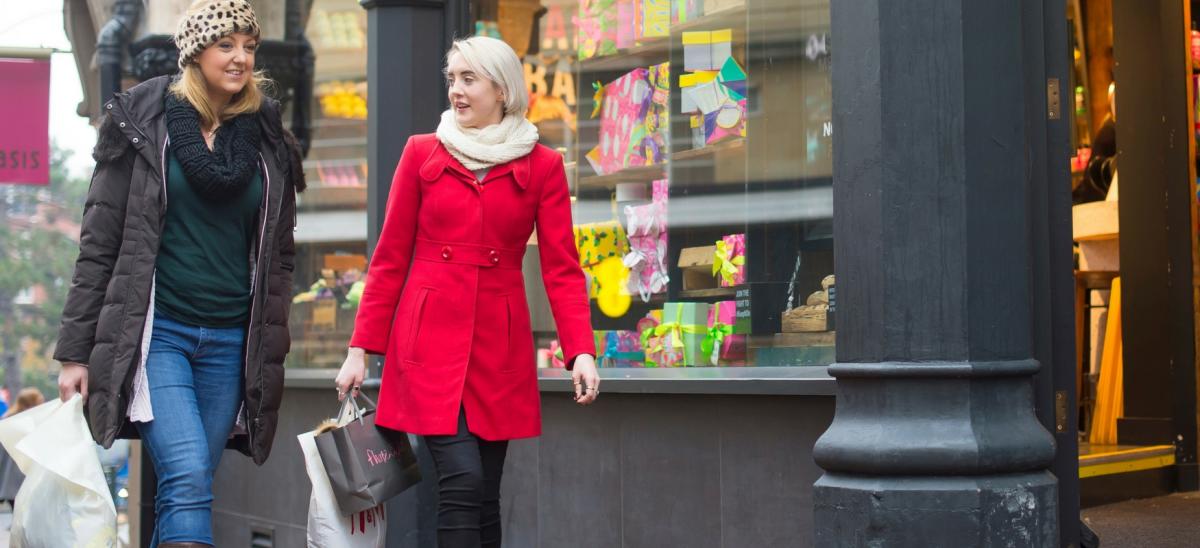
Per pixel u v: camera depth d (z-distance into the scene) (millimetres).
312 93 6461
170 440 3539
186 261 3631
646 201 5176
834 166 3582
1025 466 3400
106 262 3598
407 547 5293
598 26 5441
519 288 3881
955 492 3312
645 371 4988
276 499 6496
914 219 3416
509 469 5359
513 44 5672
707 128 4938
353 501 3787
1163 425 6441
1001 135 3441
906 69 3432
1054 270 3840
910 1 3432
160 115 3623
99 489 3664
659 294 5078
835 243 3582
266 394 3756
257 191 3744
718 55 4930
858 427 3486
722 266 4812
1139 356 6543
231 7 3641
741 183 4789
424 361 3764
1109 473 5953
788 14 4672
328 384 6074
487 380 3775
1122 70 6645
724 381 4418
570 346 3822
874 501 3383
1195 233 6484
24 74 11102
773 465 4328
